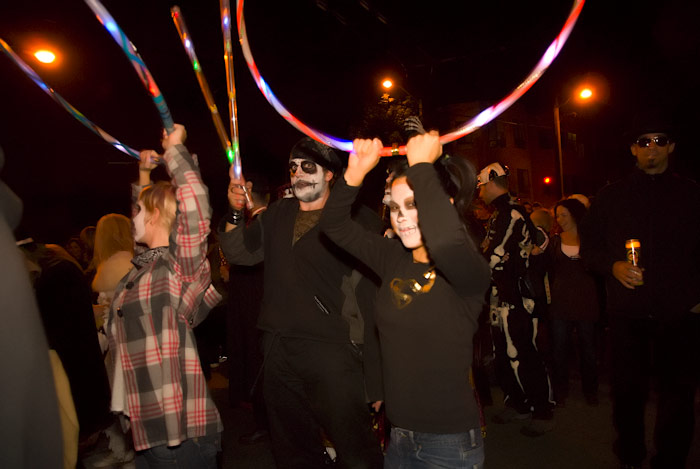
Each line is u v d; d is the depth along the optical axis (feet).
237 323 16.98
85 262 23.84
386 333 7.80
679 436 11.30
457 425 7.34
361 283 10.41
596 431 15.55
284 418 10.93
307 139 11.22
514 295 15.39
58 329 10.71
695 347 11.34
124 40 5.46
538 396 15.33
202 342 15.94
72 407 8.83
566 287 17.90
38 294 10.70
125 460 14.07
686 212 11.36
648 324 11.71
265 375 10.96
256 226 11.39
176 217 8.42
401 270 8.00
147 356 8.48
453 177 7.95
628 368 11.90
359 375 10.55
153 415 8.38
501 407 17.90
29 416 3.02
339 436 10.37
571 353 24.59
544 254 17.76
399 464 7.67
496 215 15.78
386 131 29.63
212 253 21.97
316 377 10.36
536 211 20.66
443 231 6.90
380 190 16.08
